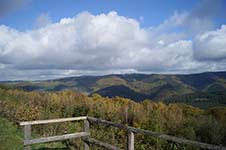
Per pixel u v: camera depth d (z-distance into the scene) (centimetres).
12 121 1298
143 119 1288
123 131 1084
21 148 934
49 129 1187
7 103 1469
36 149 961
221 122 1234
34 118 1286
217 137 1134
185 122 1227
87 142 827
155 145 1041
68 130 1202
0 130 1118
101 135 1079
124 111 1399
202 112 1680
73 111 1614
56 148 998
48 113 1424
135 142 1066
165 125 1250
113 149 698
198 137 1156
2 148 901
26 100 1683
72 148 1010
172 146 1005
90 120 820
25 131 749
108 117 1467
